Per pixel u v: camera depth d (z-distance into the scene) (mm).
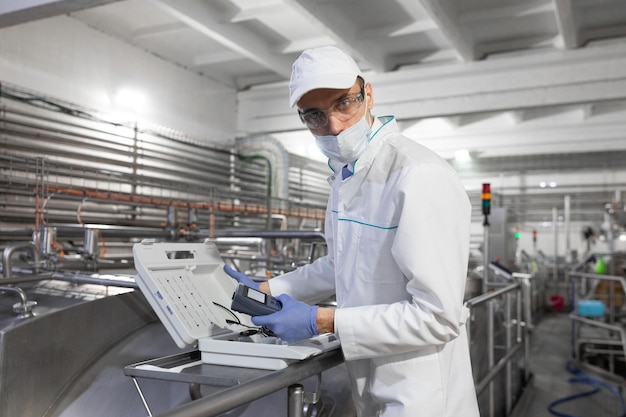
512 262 6672
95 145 4363
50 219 3729
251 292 966
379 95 5680
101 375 1412
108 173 4012
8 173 3619
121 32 4910
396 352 962
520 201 8898
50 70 4215
